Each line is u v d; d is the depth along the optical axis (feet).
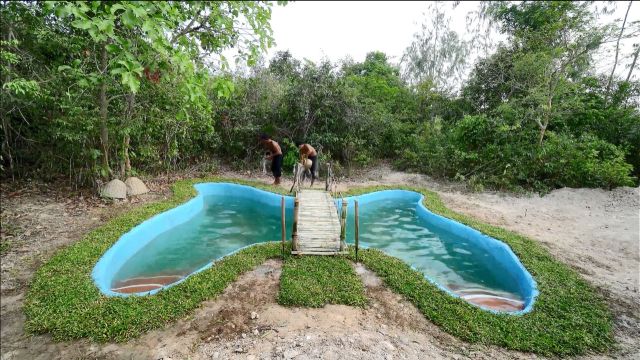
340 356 10.32
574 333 11.79
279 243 19.03
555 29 32.71
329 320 12.27
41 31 20.62
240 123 39.63
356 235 16.87
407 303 13.61
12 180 27.37
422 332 11.88
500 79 43.19
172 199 25.93
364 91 46.70
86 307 12.42
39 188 26.55
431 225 24.89
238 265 16.03
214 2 20.30
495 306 14.87
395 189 31.99
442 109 50.57
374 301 13.67
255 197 30.04
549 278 15.53
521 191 31.37
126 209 23.75
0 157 26.32
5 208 22.49
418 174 39.29
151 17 13.58
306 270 15.69
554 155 31.60
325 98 38.34
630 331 12.22
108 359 10.21
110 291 13.66
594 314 12.99
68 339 11.02
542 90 33.12
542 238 21.15
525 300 15.10
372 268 16.24
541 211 26.73
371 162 43.75
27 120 26.04
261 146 40.22
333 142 39.75
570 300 13.85
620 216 24.76
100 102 23.98
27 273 15.16
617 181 28.84
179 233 22.77
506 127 33.12
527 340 11.38
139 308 12.41
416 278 15.33
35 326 11.47
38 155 27.96
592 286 15.06
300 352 10.46
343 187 33.09
